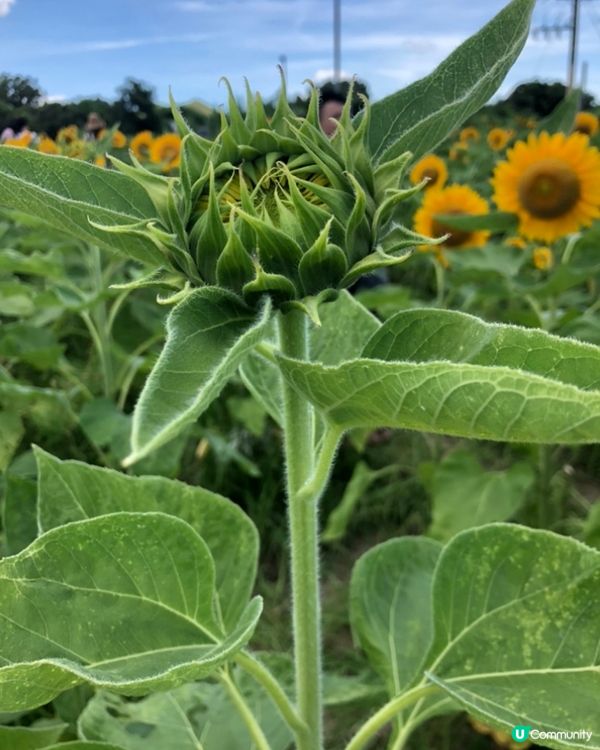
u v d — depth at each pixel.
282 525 1.04
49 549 0.33
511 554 0.38
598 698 0.35
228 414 1.16
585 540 0.78
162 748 0.47
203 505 0.42
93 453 1.08
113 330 1.18
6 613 0.32
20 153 0.32
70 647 0.32
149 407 0.23
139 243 0.33
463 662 0.38
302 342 0.35
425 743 0.73
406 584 0.47
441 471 0.85
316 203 0.31
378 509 1.05
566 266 0.87
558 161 0.94
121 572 0.34
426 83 0.35
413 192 0.31
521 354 0.28
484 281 1.02
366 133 0.34
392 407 0.27
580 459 1.14
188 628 0.35
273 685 0.38
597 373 0.27
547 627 0.37
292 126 0.32
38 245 1.20
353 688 0.59
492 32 0.35
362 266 0.30
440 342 0.29
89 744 0.36
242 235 0.30
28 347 1.03
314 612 0.39
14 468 0.89
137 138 1.38
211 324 0.27
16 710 0.29
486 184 1.83
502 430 0.26
